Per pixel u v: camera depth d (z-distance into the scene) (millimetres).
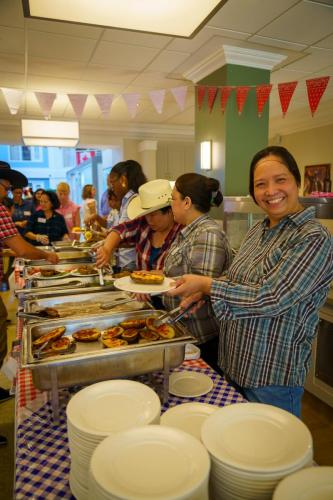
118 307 1413
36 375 865
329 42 3137
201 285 1003
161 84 4227
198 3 1700
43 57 3406
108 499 522
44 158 13312
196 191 1393
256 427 691
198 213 1422
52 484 721
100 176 9203
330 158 5773
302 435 660
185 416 837
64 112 5547
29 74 3877
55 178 13484
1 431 2027
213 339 1429
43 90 4441
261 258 1065
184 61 3533
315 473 567
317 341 2330
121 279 1328
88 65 3627
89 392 801
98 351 915
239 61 3348
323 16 2689
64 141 4504
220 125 3518
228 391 1039
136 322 1133
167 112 5633
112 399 793
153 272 1465
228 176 3529
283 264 934
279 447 642
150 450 616
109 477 554
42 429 887
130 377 1015
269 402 1045
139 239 1961
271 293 913
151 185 1778
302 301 983
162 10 1756
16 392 1060
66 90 4461
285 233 1029
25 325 1131
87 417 729
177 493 519
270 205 1048
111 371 922
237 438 664
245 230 3088
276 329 1020
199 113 3842
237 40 3082
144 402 781
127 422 721
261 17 2693
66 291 1657
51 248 3225
